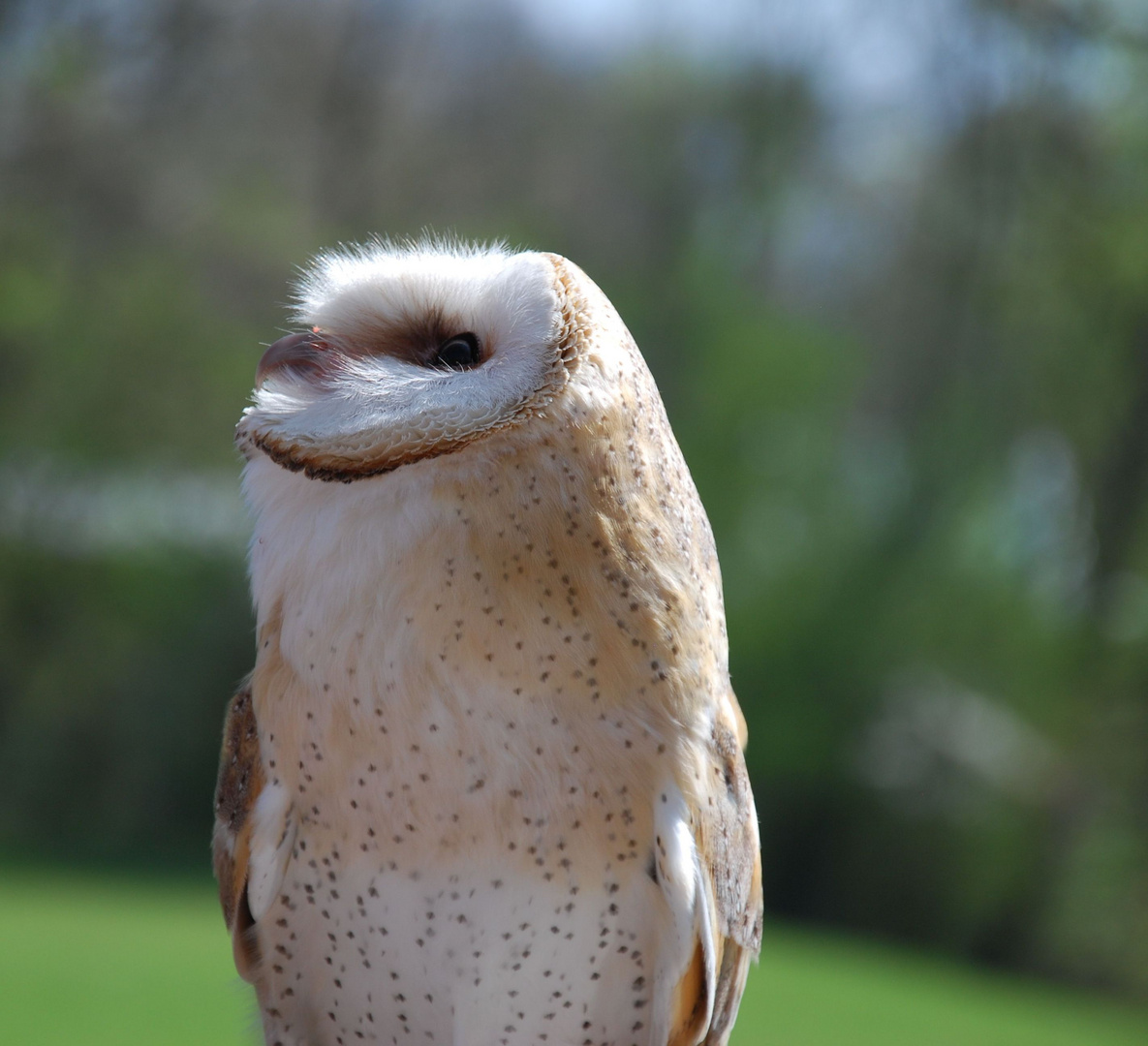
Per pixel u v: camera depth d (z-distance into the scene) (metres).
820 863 19.92
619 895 2.19
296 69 23.48
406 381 2.18
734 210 22.06
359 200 23.66
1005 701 19.52
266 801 2.24
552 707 2.12
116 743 19.95
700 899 2.19
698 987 2.23
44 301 20.22
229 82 22.50
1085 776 18.25
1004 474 19.67
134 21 20.94
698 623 2.25
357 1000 2.31
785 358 21.06
